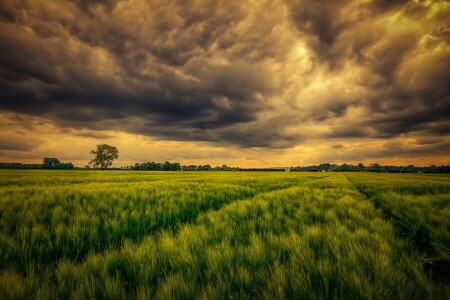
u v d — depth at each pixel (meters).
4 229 2.90
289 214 4.29
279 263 1.88
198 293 1.52
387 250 2.11
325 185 12.99
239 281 1.61
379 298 1.38
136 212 4.00
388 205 5.36
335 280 1.60
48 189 7.68
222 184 12.04
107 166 84.81
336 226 3.05
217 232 2.94
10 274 1.72
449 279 1.75
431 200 5.77
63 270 1.77
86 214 3.93
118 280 1.62
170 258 2.04
